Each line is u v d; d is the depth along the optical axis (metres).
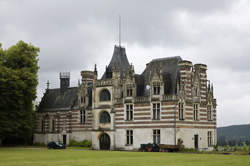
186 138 68.88
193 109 71.56
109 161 38.22
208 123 75.69
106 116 77.38
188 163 35.94
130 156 47.69
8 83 76.88
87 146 82.50
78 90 87.56
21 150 65.94
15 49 81.50
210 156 48.03
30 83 80.50
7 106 78.62
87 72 87.00
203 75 75.06
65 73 96.06
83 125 85.31
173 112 67.25
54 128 92.38
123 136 73.56
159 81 69.62
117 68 76.56
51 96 97.62
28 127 81.62
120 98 75.06
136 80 74.56
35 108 98.50
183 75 70.06
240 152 60.75
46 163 35.88
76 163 35.66
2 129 77.62
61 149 71.75
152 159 41.38
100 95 78.75
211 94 77.31
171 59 74.12
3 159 42.00
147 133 70.19
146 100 71.00
